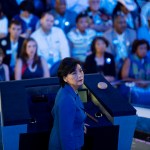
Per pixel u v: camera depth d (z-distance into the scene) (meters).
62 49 12.31
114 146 6.14
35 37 11.90
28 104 6.25
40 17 11.87
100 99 6.12
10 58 11.64
